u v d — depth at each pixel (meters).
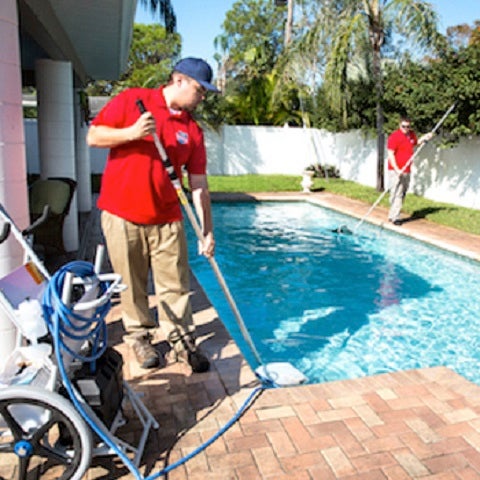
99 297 2.19
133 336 3.02
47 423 1.88
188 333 2.98
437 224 8.48
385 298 5.41
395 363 3.94
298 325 4.68
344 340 4.34
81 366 2.13
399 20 10.87
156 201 2.69
